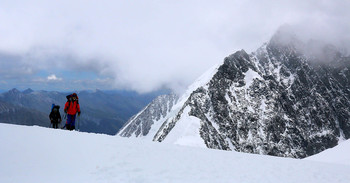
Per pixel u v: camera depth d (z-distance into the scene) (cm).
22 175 646
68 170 729
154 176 755
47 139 1070
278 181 898
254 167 1088
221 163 1079
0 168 671
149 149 1166
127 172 766
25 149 873
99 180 668
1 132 1088
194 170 888
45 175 665
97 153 948
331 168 1344
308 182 950
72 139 1144
